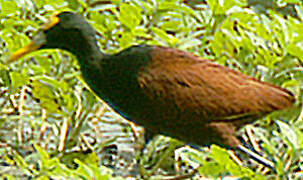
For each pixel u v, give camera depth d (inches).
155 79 378.3
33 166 417.1
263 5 515.2
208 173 376.8
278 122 393.4
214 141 388.5
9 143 444.5
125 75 381.1
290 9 515.8
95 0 479.2
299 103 418.9
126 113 396.8
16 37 456.8
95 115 455.5
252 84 385.7
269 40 466.3
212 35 469.1
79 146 440.1
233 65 469.7
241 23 465.4
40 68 457.1
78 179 363.9
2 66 459.2
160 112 383.9
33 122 446.6
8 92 463.5
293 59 445.1
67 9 474.6
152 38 467.8
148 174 426.6
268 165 396.2
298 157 383.9
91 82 394.9
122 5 450.6
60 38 399.5
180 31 477.4
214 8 460.1
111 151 446.3
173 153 433.4
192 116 380.8
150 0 470.6
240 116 382.3
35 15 479.5
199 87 379.2
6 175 396.2
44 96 450.6
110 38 471.2
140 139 435.2
